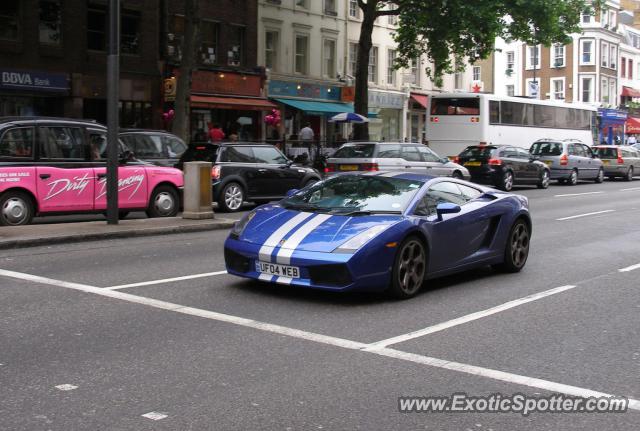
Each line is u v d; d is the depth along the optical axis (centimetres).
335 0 3909
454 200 886
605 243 1300
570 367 565
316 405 470
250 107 3300
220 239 1260
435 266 831
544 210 1916
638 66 7894
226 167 1764
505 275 964
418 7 2942
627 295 848
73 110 2720
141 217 1627
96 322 671
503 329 678
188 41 2406
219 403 469
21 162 1303
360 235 745
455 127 3116
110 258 1034
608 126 5088
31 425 429
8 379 510
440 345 617
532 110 3369
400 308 751
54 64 2669
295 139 3331
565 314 747
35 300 757
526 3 2892
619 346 629
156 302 756
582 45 6850
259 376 524
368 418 451
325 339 626
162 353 577
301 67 3756
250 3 3400
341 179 893
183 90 2409
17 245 1110
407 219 788
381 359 572
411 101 4512
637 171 3619
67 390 489
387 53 4303
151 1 2945
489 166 2639
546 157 3058
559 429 443
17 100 2608
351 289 729
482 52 2997
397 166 2108
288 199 881
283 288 834
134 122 2952
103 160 1409
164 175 1509
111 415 446
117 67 1310
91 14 2795
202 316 700
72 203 1359
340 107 3831
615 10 7162
